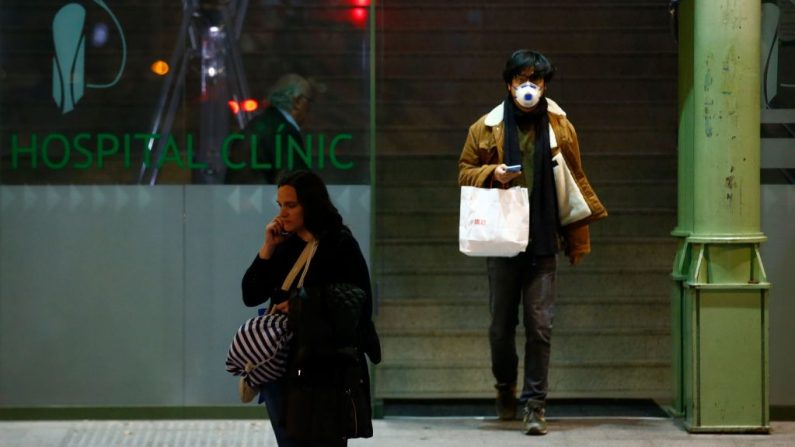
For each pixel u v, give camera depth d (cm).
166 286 2372
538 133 2222
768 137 2362
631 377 2627
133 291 2370
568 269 2764
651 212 2847
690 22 2300
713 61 2212
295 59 2373
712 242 2231
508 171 2134
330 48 2375
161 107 2370
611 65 3091
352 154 2373
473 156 2252
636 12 3141
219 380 2384
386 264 2797
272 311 1623
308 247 1616
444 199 2895
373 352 1644
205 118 2370
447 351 2672
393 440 2247
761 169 2362
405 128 2973
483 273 2770
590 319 2703
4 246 2358
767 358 2247
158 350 2377
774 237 2367
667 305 2708
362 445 2209
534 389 2269
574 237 2261
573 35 3119
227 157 2372
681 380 2373
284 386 1589
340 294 1556
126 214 2366
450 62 3081
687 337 2300
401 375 2644
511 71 2209
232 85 2372
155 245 2370
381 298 2719
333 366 1561
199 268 2370
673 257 2808
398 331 2673
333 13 2375
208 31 2369
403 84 3048
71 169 2359
